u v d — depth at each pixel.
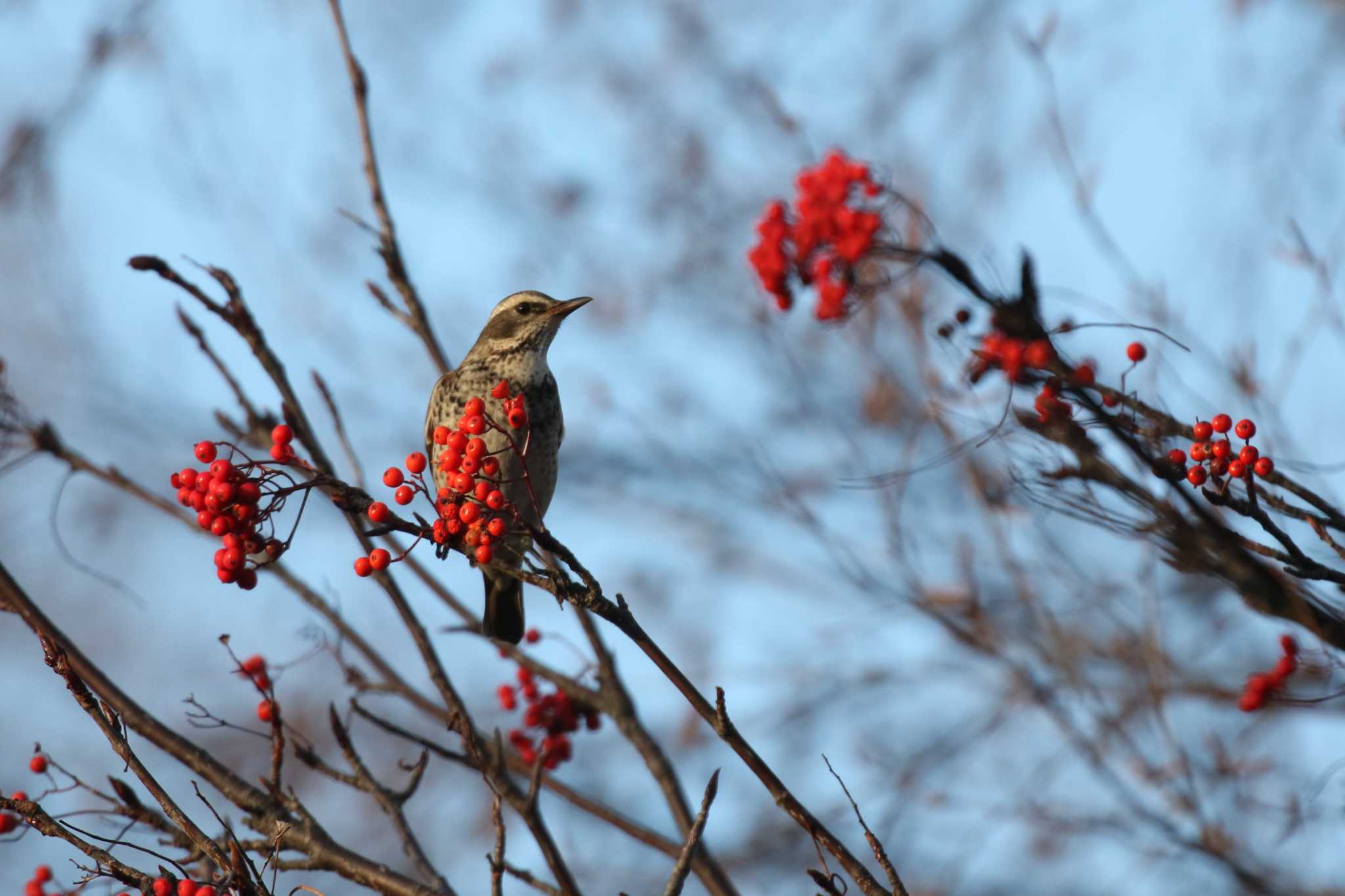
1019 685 13.23
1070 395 7.23
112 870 7.26
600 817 11.20
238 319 10.66
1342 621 7.22
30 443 11.72
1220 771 11.36
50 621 9.81
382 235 11.69
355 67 11.87
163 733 9.45
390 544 10.40
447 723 9.64
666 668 7.74
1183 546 7.11
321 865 8.91
